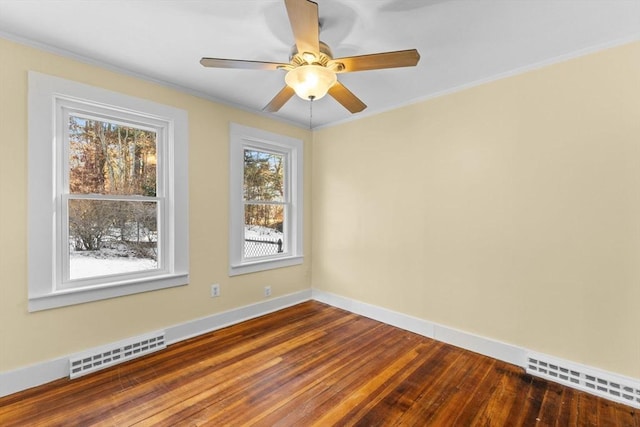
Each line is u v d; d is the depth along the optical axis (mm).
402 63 1622
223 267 2996
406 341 2678
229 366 2227
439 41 1936
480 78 2441
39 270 1966
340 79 2471
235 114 3078
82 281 2188
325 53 1694
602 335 1936
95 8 1630
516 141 2273
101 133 2301
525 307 2242
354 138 3418
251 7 1629
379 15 1684
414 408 1780
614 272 1896
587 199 1987
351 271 3457
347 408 1777
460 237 2582
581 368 1981
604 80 1917
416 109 2863
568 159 2055
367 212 3295
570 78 2039
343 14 1676
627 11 1630
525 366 2213
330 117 3463
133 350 2344
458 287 2596
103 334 2236
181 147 2666
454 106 2609
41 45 1957
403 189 2977
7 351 1859
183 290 2697
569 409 1780
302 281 3811
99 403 1792
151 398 1845
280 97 2070
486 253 2436
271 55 2145
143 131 2525
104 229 2318
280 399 1852
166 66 2295
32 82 1930
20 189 1905
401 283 2996
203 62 1672
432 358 2373
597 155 1947
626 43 1846
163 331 2545
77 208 2186
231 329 2920
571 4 1580
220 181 2969
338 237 3600
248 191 3318
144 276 2510
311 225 3932
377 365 2262
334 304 3637
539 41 1926
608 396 1879
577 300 2027
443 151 2680
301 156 3762
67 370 2053
